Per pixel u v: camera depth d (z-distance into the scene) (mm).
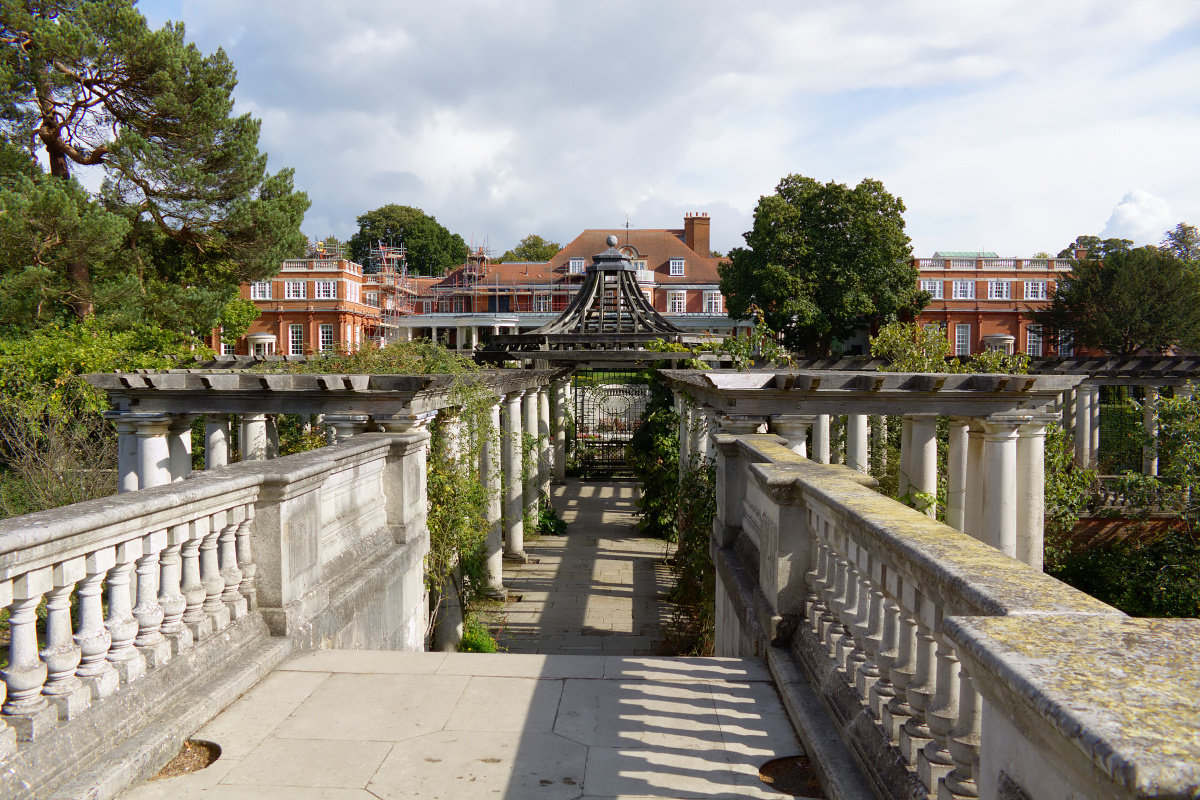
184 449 8195
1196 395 12578
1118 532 13547
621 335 13797
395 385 6586
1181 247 40562
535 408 15250
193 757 3084
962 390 7109
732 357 11547
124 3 19250
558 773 2922
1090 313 35969
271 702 3582
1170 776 982
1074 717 1146
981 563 2111
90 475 12320
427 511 7824
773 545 4035
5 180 17984
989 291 45406
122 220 18719
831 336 36875
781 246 34500
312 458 4723
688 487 8898
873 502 3076
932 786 2176
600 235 56844
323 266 48094
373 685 3795
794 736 3234
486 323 49781
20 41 18719
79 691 2748
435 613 8312
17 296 18031
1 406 13125
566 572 13055
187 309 21516
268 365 12117
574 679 3879
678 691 3703
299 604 4316
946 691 2195
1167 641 1479
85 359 14711
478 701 3604
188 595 3613
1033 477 7656
